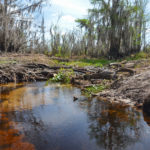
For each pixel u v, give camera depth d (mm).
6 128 1896
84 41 20219
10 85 4930
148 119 2213
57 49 17297
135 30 16312
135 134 1788
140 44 17094
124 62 8992
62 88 4551
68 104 2955
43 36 14484
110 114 2424
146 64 7020
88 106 2840
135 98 3090
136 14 16078
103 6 16656
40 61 9203
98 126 1990
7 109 2596
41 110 2586
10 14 10250
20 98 3342
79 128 1939
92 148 1527
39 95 3650
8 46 10898
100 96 3594
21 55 10227
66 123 2078
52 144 1581
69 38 18609
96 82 4828
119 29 15461
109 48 16281
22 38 11906
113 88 3963
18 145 1543
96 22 17469
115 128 1943
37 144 1575
